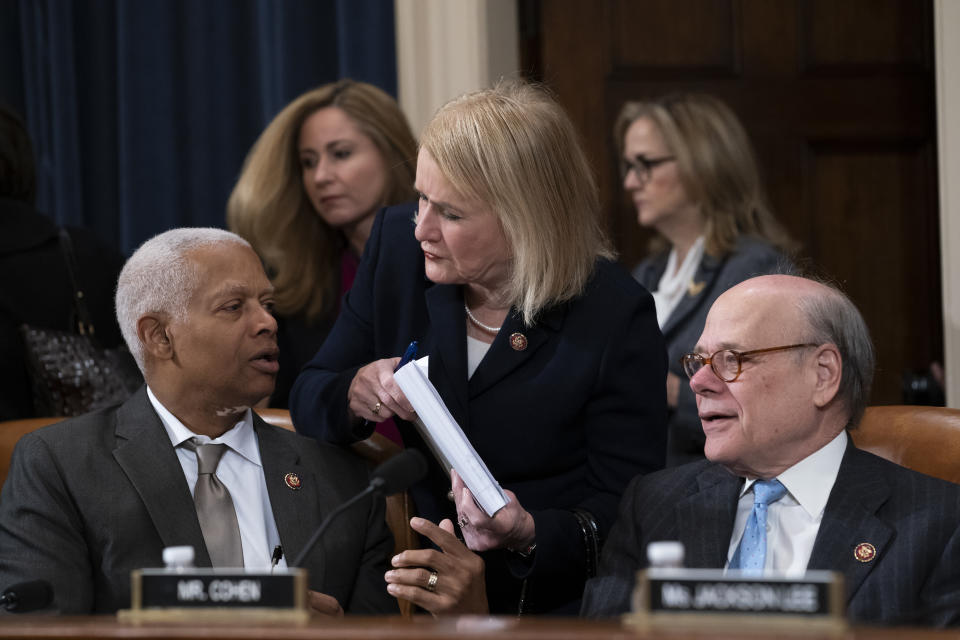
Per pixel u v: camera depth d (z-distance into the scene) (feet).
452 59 18.57
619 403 10.69
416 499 11.19
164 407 10.55
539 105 10.47
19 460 10.26
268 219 14.56
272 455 10.71
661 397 10.87
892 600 8.75
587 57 19.56
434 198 10.16
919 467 10.80
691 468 10.25
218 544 10.18
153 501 10.07
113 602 9.84
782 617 5.94
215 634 6.08
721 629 5.96
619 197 19.56
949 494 9.18
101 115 19.57
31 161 14.25
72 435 10.36
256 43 19.25
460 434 9.74
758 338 9.23
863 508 9.17
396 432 12.16
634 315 10.83
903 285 19.40
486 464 10.71
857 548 9.00
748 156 16.06
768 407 9.23
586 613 9.70
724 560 9.48
